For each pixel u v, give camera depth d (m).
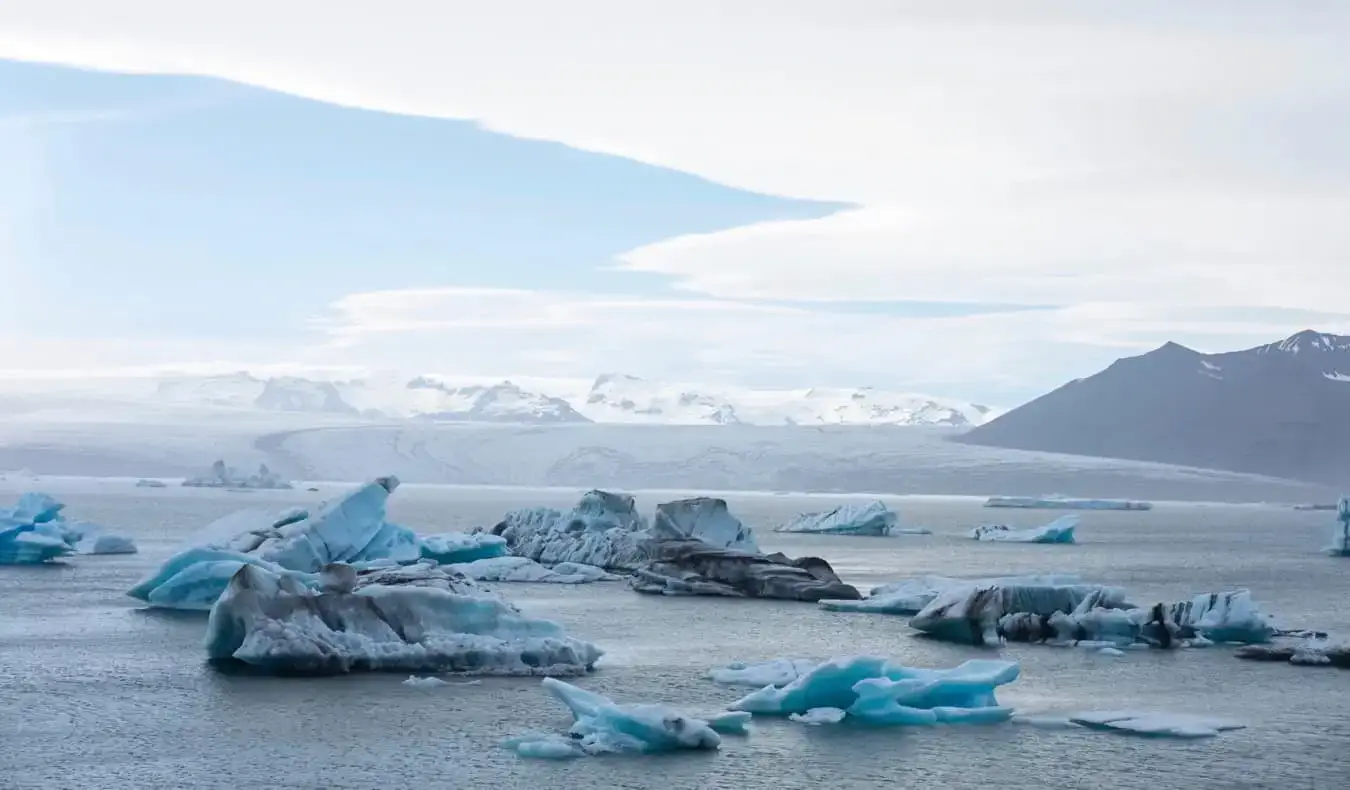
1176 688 44.06
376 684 41.41
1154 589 83.19
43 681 41.84
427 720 37.03
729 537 83.19
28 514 92.44
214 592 59.72
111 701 39.06
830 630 56.31
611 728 34.78
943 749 35.19
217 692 40.16
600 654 46.00
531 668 43.91
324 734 35.56
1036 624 53.97
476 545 82.88
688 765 33.31
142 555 93.00
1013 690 43.47
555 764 33.19
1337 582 88.75
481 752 34.06
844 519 157.75
